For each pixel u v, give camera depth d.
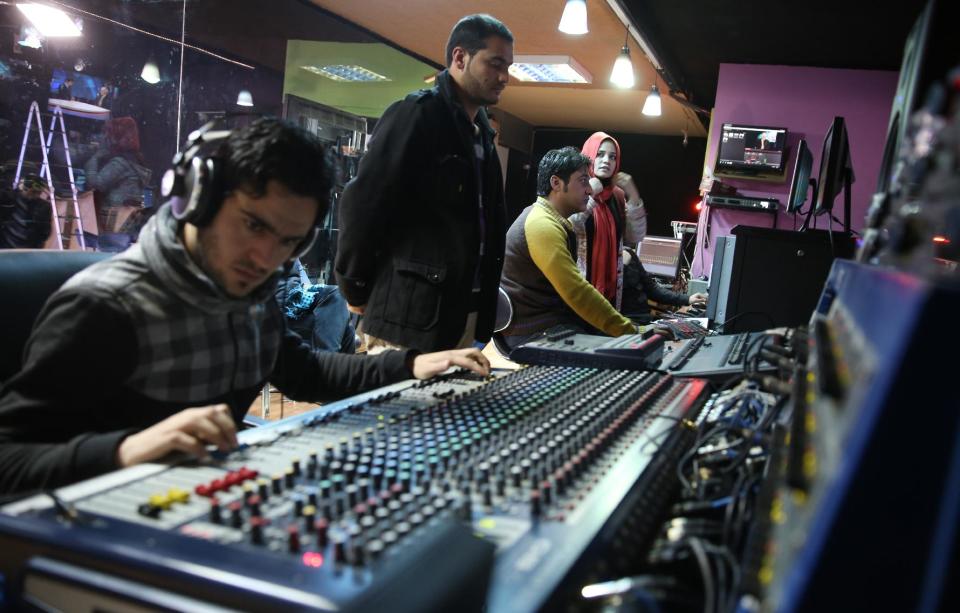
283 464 0.79
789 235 2.60
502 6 5.47
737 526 0.66
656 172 12.94
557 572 0.57
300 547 0.56
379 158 1.97
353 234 2.01
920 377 0.35
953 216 0.48
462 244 2.07
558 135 12.93
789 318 2.63
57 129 3.40
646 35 5.02
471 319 2.29
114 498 0.66
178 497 0.66
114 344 0.97
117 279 0.99
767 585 0.47
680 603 0.57
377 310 2.07
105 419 1.01
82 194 3.54
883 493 0.35
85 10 3.41
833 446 0.43
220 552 0.51
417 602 0.45
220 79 4.68
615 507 0.72
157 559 0.49
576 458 0.85
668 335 2.13
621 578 0.62
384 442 0.88
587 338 1.83
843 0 4.12
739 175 6.00
